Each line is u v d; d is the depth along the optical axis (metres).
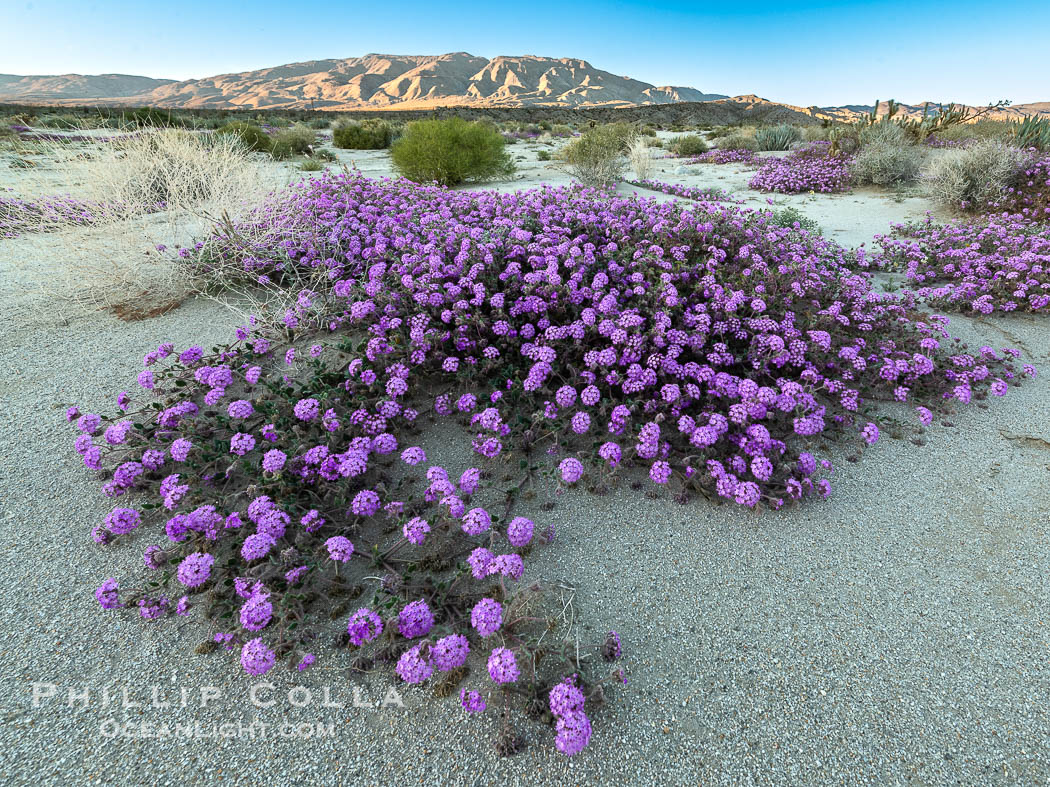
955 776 1.85
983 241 6.98
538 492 3.16
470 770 1.89
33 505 3.03
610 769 1.89
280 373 4.22
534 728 2.01
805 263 5.19
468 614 2.40
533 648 2.29
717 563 2.71
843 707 2.07
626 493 3.16
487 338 4.21
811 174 12.99
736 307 4.17
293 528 2.78
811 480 3.16
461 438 3.62
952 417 3.84
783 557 2.74
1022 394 4.09
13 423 3.70
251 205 6.16
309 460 2.95
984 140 12.06
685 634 2.36
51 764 1.90
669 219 6.00
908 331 4.88
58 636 2.35
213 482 3.13
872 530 2.90
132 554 2.75
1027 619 2.38
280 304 5.30
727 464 3.25
